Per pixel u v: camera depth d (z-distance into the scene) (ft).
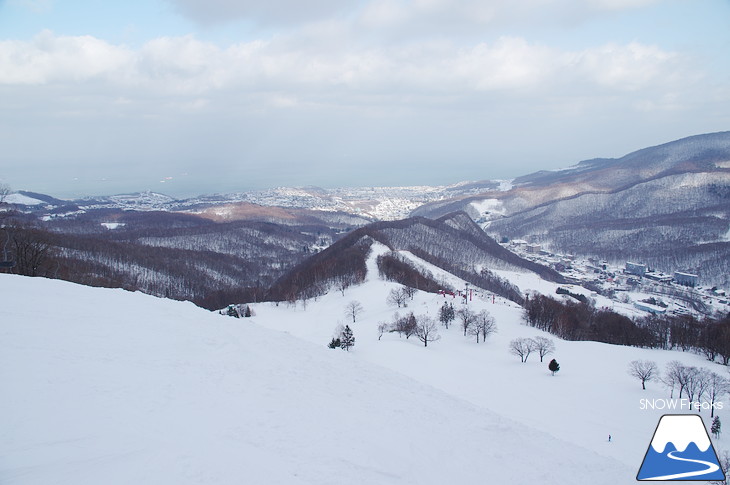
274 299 509.76
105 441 56.13
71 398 66.23
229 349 104.01
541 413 185.06
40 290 127.03
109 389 71.56
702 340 345.51
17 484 45.68
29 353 79.56
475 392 210.59
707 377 225.15
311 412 78.02
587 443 147.64
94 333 97.14
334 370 102.83
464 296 440.45
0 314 99.04
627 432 166.30
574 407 198.08
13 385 66.69
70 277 290.76
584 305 490.08
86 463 50.93
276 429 68.69
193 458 55.16
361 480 58.29
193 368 88.22
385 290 488.44
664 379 239.09
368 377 103.04
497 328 356.59
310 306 472.85
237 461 56.49
